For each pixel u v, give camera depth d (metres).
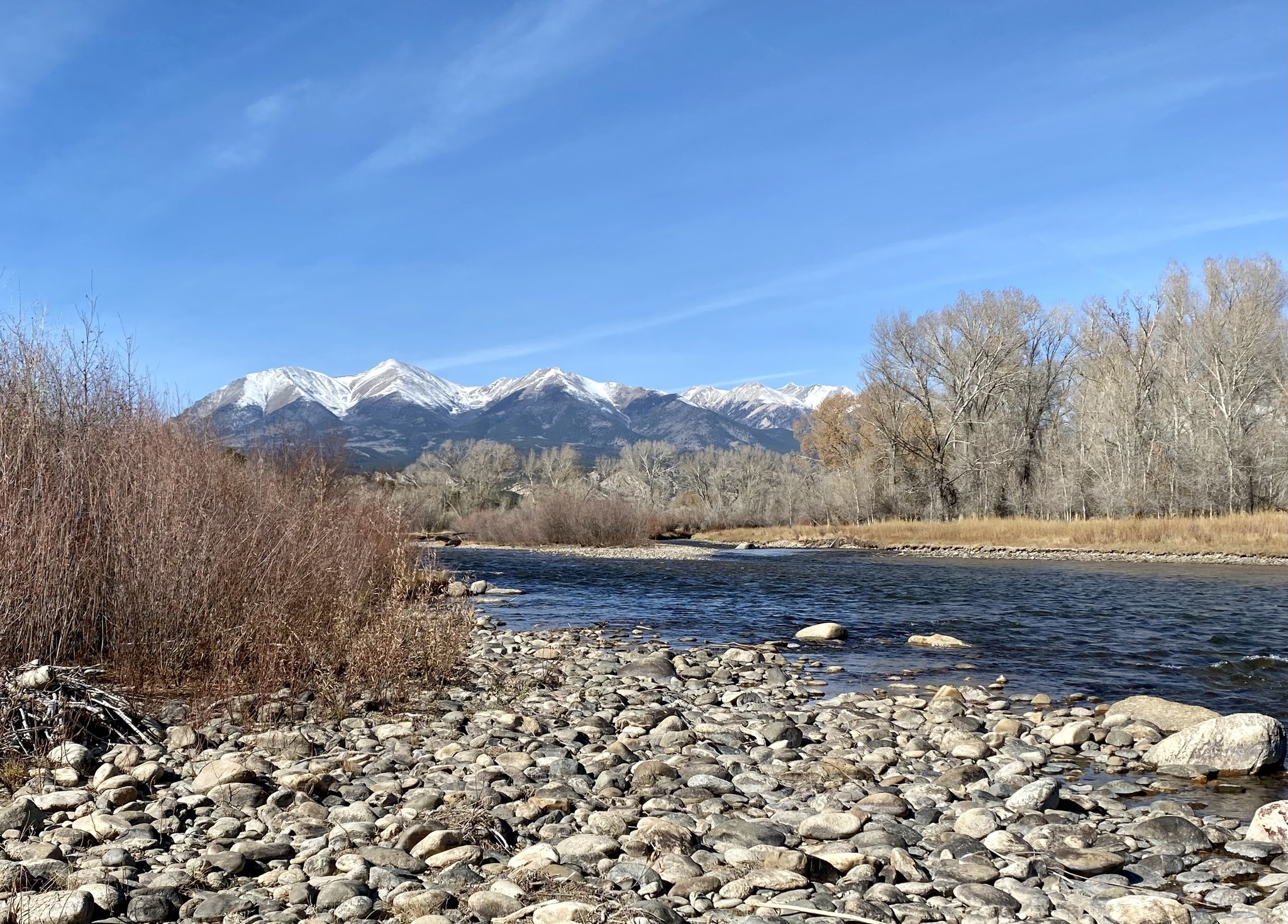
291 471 20.12
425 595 16.06
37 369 11.48
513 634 16.41
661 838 5.90
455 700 10.47
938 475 60.47
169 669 9.77
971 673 13.20
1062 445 59.59
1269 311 55.12
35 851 5.22
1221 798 7.34
